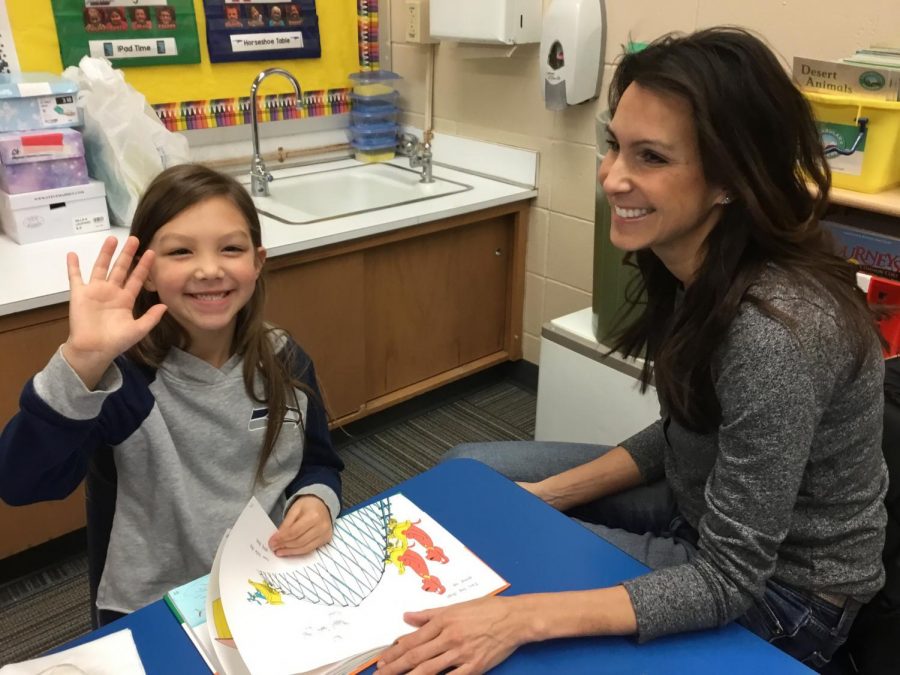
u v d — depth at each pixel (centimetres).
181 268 111
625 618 90
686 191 98
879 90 151
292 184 267
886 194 157
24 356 171
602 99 237
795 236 99
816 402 95
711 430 110
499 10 239
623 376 202
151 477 117
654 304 127
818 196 103
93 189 203
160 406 116
